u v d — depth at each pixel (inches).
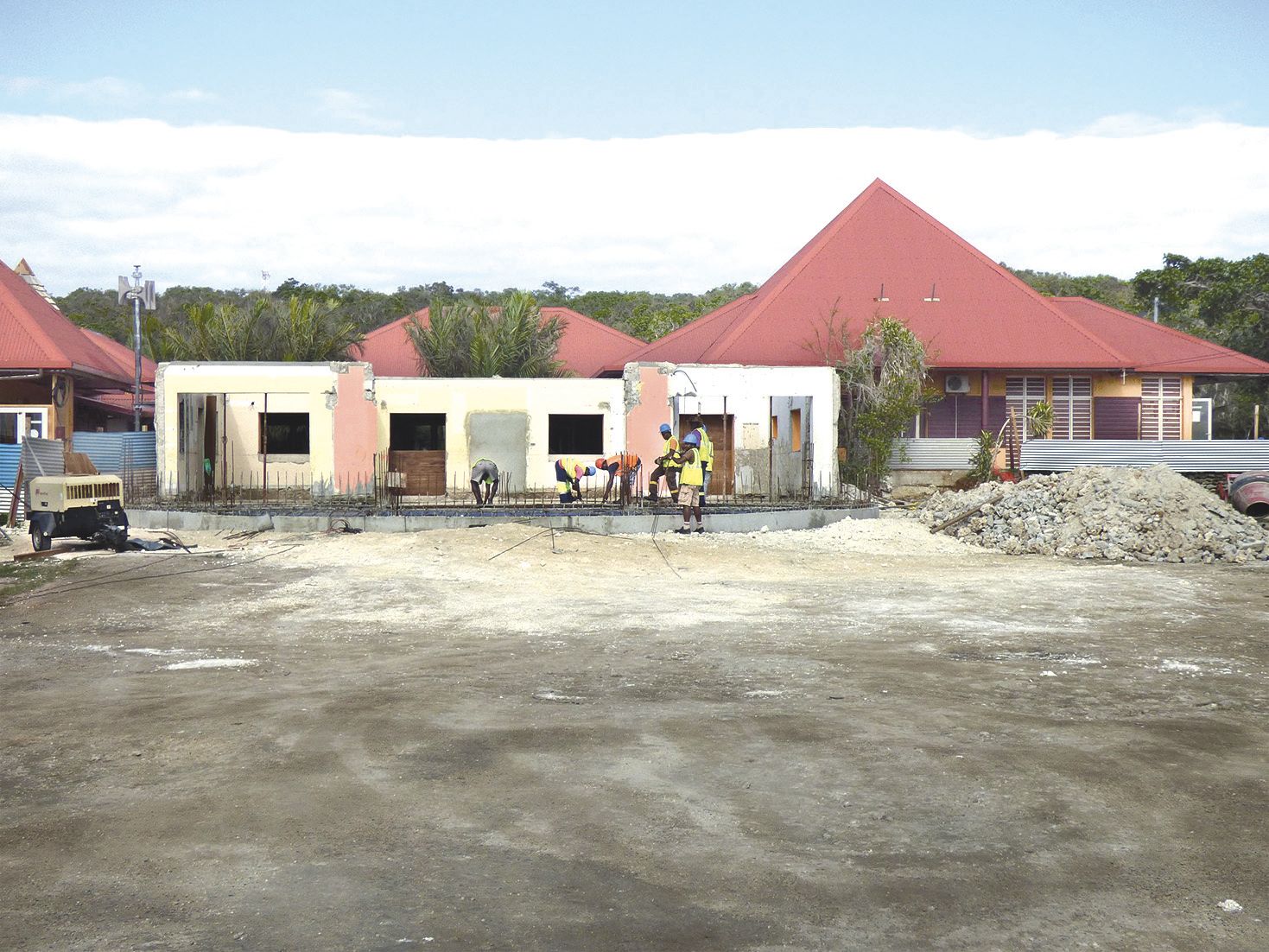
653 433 1019.3
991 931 173.3
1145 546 776.3
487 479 940.6
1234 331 1797.5
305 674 373.4
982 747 276.8
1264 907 183.8
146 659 404.5
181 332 1385.3
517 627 470.6
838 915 178.5
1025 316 1277.1
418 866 197.6
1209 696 341.1
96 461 992.2
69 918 176.6
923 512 956.0
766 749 273.1
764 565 698.2
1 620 495.8
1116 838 214.8
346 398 981.8
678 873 195.5
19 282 1330.0
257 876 193.5
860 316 1267.2
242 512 828.6
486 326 1381.6
